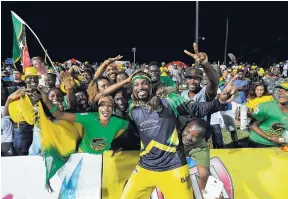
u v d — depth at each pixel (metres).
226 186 4.05
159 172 3.40
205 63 3.40
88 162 4.04
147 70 4.84
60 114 3.80
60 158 3.99
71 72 6.80
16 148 5.29
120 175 4.04
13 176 3.96
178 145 3.38
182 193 3.39
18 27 4.73
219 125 6.10
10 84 7.84
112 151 4.09
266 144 4.82
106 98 3.91
